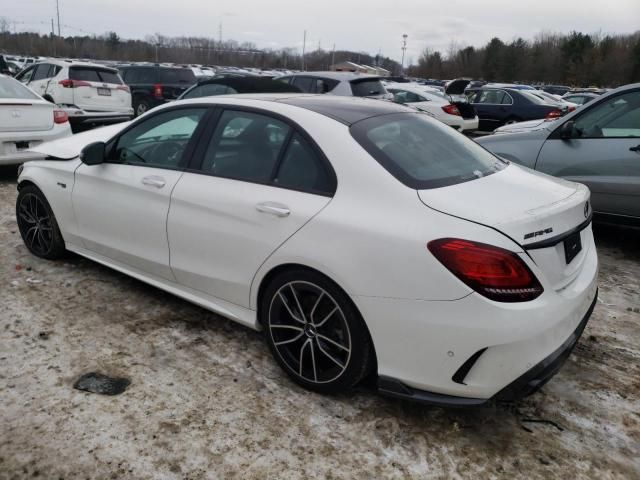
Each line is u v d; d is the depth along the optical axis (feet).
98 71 38.19
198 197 10.02
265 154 9.52
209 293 10.37
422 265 7.44
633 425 8.67
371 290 7.84
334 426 8.40
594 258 9.37
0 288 12.66
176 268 10.72
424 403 7.90
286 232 8.71
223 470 7.48
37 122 22.66
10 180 24.02
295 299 8.88
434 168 8.82
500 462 7.80
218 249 9.80
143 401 8.80
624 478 7.58
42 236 14.14
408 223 7.70
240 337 10.92
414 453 7.91
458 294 7.25
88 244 12.83
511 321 7.14
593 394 9.44
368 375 8.98
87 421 8.29
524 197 8.38
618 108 16.05
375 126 9.40
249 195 9.34
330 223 8.25
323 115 9.36
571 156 16.66
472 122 44.47
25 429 8.07
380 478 7.44
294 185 8.96
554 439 8.30
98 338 10.65
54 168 13.25
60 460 7.53
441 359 7.57
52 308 11.80
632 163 15.55
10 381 9.16
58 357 9.93
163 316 11.64
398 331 7.76
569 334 8.05
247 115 10.02
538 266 7.44
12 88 23.73
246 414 8.59
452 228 7.42
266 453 7.80
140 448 7.80
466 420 8.66
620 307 12.89
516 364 7.31
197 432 8.16
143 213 11.05
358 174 8.38
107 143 12.16
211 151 10.31
